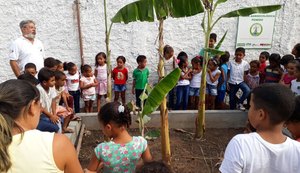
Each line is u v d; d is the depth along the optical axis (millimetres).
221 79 6375
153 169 1486
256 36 6996
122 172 2570
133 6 3951
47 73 3990
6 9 6418
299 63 4668
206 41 4465
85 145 4973
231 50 7090
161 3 3705
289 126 2076
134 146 2561
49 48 6723
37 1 6438
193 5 3695
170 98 6574
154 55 6973
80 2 6496
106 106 2553
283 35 7047
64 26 6625
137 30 6773
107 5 6586
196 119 5152
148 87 4031
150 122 5605
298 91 4688
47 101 4023
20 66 5121
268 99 1707
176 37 6887
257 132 1812
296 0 6828
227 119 5648
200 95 4895
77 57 6824
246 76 6441
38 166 1536
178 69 3348
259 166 1720
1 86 1638
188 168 4297
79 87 6223
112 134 2588
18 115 1604
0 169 1493
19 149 1536
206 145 4984
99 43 6785
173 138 5246
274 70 5895
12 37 6574
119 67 6570
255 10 4289
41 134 1608
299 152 1750
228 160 1750
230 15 4324
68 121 4816
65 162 1627
